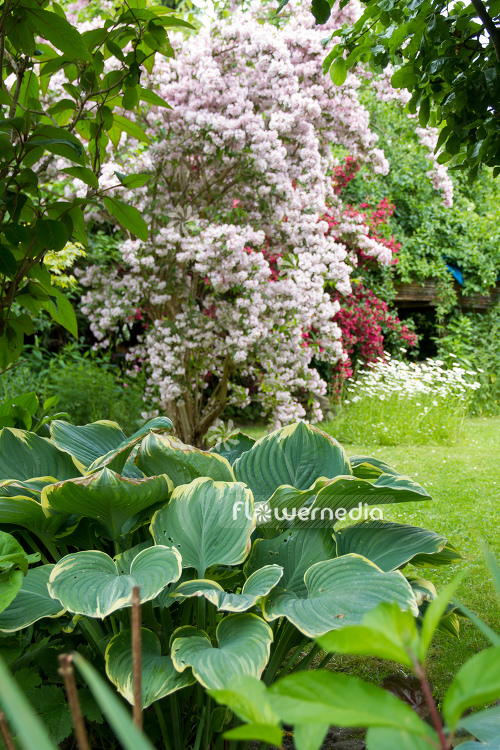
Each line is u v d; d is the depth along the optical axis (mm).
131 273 5340
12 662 1489
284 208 5168
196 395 5762
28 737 290
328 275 5762
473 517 4074
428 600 1705
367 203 9414
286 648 1710
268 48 4707
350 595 1461
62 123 2398
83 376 6297
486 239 10828
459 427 7441
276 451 2068
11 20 1705
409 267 10070
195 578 1658
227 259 4801
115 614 1641
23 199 1741
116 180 4656
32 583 1661
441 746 365
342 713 385
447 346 10141
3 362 2162
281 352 5508
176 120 4820
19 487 1704
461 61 2484
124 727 325
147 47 2113
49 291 2174
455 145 2766
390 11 2572
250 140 4746
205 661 1339
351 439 7047
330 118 5211
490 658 364
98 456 2209
